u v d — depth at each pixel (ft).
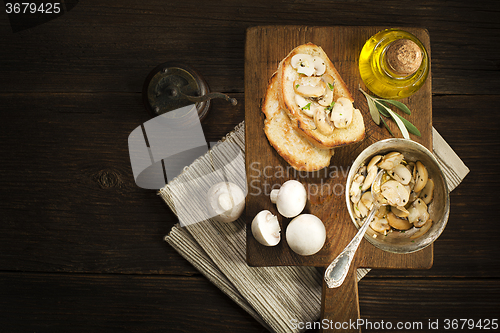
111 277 2.74
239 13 2.70
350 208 2.13
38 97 2.74
